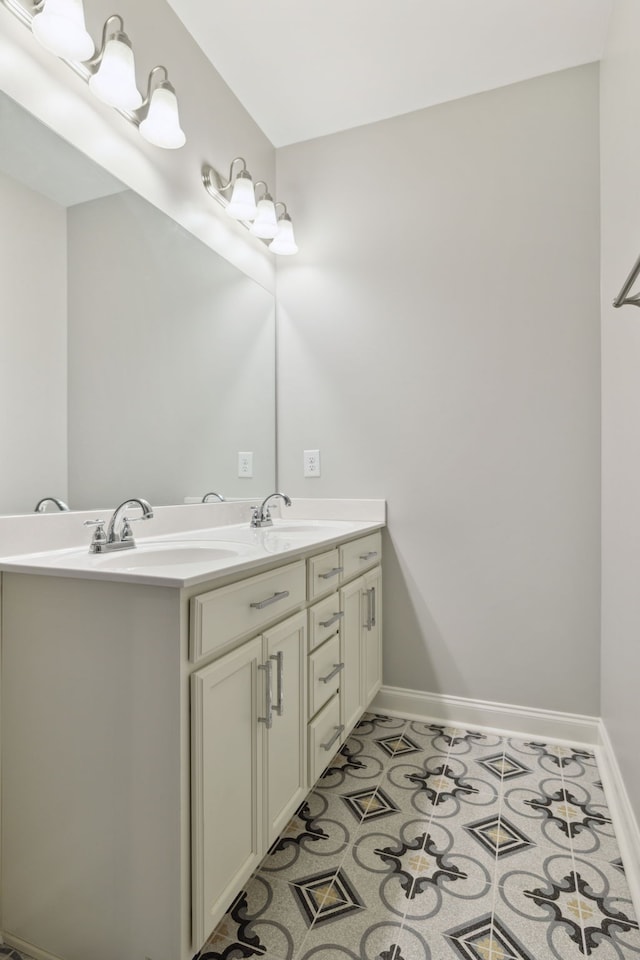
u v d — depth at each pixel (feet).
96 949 3.25
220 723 3.35
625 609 4.85
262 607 3.91
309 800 5.17
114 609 3.22
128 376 5.10
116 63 4.09
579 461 6.42
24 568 3.50
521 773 5.70
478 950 3.47
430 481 7.11
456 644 6.98
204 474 6.31
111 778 3.22
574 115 6.46
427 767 5.82
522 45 6.09
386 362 7.34
